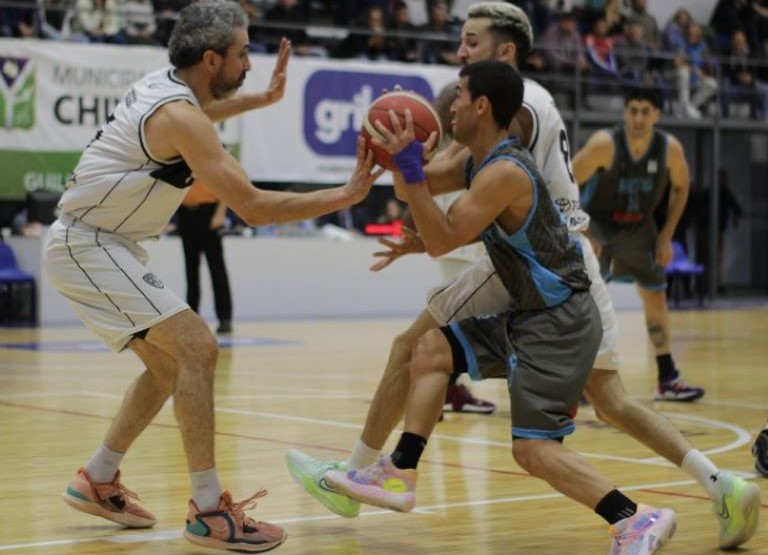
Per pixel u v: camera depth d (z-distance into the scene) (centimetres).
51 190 2098
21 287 2064
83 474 592
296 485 714
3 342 1725
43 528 597
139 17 2200
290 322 2133
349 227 2381
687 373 1398
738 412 1063
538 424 523
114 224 565
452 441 883
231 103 658
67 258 564
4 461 786
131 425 591
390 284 2355
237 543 544
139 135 551
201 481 549
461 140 550
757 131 2917
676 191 1100
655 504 662
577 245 565
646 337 1919
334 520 621
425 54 2456
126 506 596
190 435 549
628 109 1075
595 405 607
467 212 525
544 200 534
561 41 2586
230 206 547
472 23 675
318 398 1136
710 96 2772
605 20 2731
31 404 1077
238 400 1119
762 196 3098
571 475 518
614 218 1102
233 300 2211
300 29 2344
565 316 532
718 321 2286
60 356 1536
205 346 557
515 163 528
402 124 538
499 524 612
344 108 2314
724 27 3008
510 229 535
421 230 529
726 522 559
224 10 561
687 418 1023
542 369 526
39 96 2080
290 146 2272
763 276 3123
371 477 538
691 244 2884
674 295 2719
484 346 558
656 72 2686
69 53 2102
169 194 565
